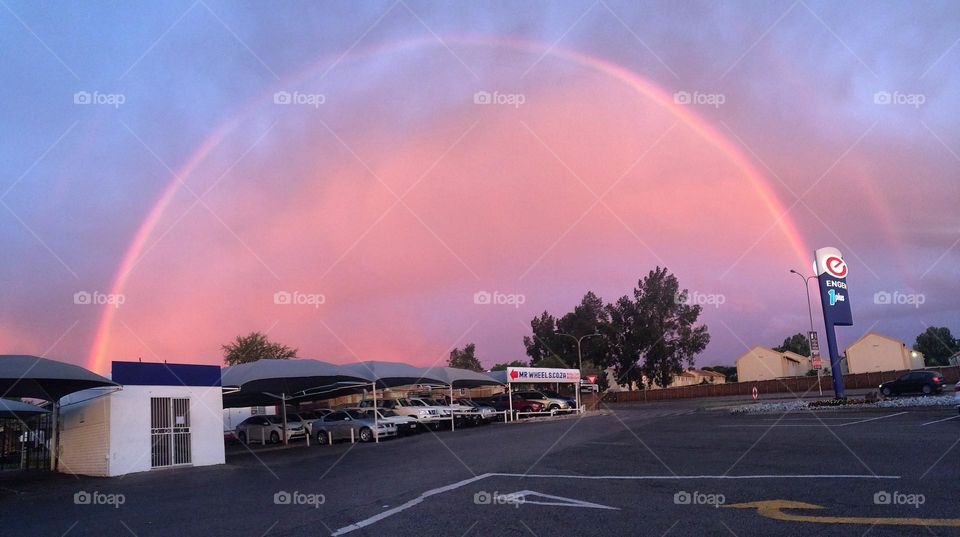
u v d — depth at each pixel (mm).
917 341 89438
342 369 30562
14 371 17859
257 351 63969
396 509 10320
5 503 14430
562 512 9383
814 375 76000
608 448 18266
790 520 8078
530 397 48188
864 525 7629
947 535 7062
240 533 9133
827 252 34312
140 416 21109
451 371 38969
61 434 22438
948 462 11914
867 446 14930
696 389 76562
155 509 12078
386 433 31672
